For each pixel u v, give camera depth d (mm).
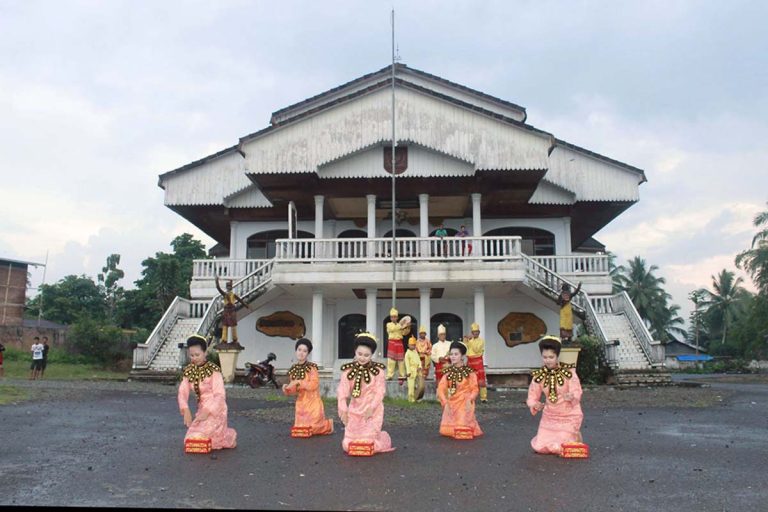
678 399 15445
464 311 25562
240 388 18812
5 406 11555
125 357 33438
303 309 25609
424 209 23297
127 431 9031
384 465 6672
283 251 22219
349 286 22422
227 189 26656
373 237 22891
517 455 7328
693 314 75438
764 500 5262
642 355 21688
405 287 22766
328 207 25359
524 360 25094
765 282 45469
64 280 60125
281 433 9125
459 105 22844
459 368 8953
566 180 26219
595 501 5211
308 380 8781
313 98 27406
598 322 21172
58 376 23594
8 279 41125
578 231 30672
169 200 26609
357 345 7633
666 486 5746
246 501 5133
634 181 26266
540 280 22562
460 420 8805
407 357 14781
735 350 62062
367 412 7480
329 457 7125
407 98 23109
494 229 27141
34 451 7312
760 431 9633
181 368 21266
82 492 5387
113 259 62531
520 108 27703
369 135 22938
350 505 5043
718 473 6336
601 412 12523
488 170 22516
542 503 5141
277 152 22844
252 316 25625
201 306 25250
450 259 21750
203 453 7270
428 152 23031
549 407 7500
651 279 65875
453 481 5914
